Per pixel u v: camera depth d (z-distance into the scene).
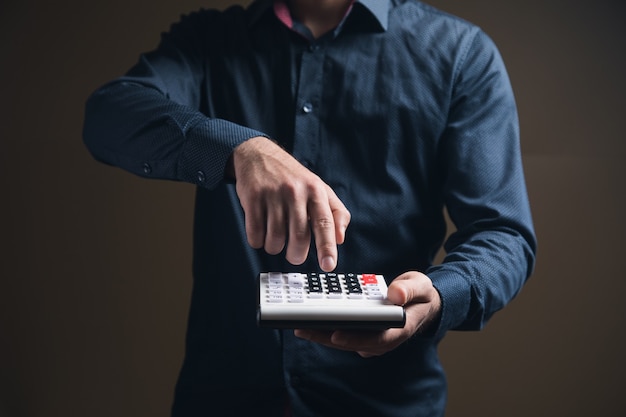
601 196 1.74
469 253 0.91
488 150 1.00
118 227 1.82
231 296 1.01
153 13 1.76
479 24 1.72
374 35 1.04
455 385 1.83
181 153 0.83
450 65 1.03
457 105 1.03
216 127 0.82
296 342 0.97
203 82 1.07
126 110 0.91
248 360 0.99
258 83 1.05
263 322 0.71
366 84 1.02
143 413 1.88
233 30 1.08
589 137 1.73
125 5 1.76
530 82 1.72
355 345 0.73
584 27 1.70
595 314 1.78
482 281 0.88
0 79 1.77
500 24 1.71
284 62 1.05
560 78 1.72
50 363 1.86
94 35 1.77
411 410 1.00
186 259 1.83
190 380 1.04
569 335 1.79
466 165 0.99
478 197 0.98
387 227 1.00
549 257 1.76
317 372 0.98
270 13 1.07
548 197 1.75
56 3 1.76
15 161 1.79
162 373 1.87
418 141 1.02
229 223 1.00
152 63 1.04
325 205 0.73
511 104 1.04
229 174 0.82
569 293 1.77
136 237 1.82
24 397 1.86
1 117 1.78
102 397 1.87
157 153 0.86
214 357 1.02
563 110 1.72
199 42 1.08
